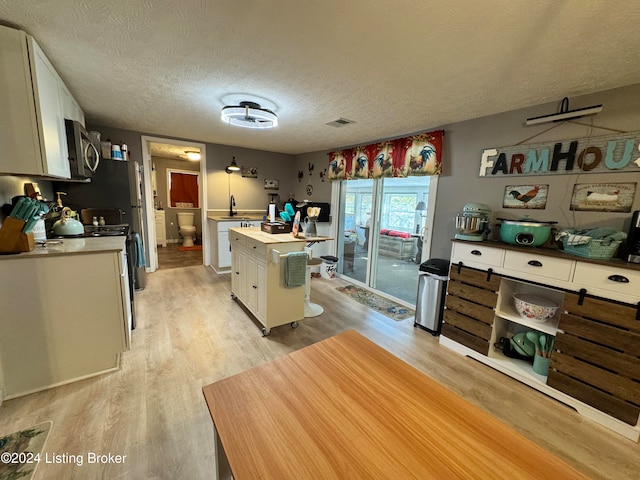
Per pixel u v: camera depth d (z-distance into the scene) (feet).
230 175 16.40
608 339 5.41
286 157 18.43
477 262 7.59
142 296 11.40
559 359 6.09
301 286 9.06
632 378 5.15
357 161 13.34
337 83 6.74
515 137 7.90
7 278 5.42
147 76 6.62
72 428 4.94
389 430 2.65
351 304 11.46
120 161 10.62
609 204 6.32
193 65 6.04
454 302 8.10
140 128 12.30
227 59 5.75
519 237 7.02
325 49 5.26
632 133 5.99
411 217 12.46
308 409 2.86
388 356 3.90
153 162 21.63
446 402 3.06
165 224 22.67
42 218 6.72
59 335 5.96
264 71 6.23
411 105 7.98
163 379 6.36
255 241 8.93
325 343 4.20
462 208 9.30
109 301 6.37
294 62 5.79
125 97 8.10
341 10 4.10
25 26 4.71
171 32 4.84
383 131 11.03
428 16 4.16
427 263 9.36
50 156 5.60
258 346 7.95
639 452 4.97
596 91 6.43
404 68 5.86
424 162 10.19
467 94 7.05
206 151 15.40
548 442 5.13
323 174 16.08
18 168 5.08
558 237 6.58
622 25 4.11
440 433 2.65
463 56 5.28
